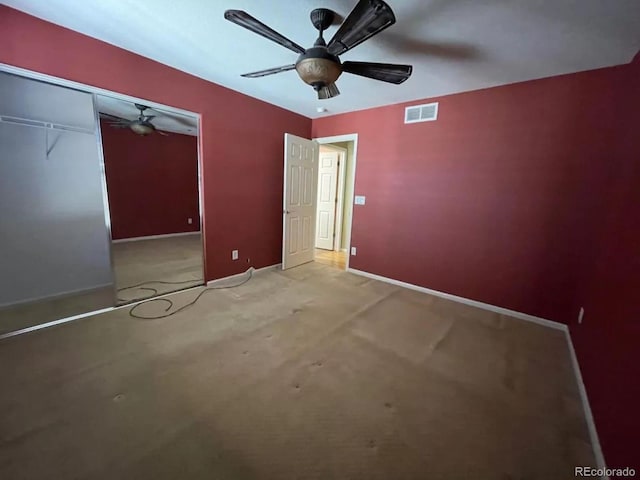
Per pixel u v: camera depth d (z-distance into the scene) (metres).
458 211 3.16
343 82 2.80
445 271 3.31
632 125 1.91
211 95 3.08
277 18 1.85
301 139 3.99
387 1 1.59
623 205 1.81
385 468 1.27
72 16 1.95
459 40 1.99
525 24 1.76
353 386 1.78
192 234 5.86
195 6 1.77
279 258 4.30
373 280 3.85
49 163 2.41
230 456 1.29
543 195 2.65
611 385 1.40
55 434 1.36
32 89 2.22
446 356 2.14
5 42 1.90
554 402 1.71
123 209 4.94
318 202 5.70
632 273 1.43
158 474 1.19
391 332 2.47
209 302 2.94
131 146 4.89
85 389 1.65
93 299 2.78
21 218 2.40
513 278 2.88
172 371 1.85
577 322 2.31
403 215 3.58
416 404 1.65
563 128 2.50
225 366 1.92
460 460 1.32
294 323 2.56
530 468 1.29
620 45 1.93
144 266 4.00
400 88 2.95
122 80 2.42
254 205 3.79
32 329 2.27
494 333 2.53
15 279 2.45
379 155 3.71
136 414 1.50
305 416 1.53
